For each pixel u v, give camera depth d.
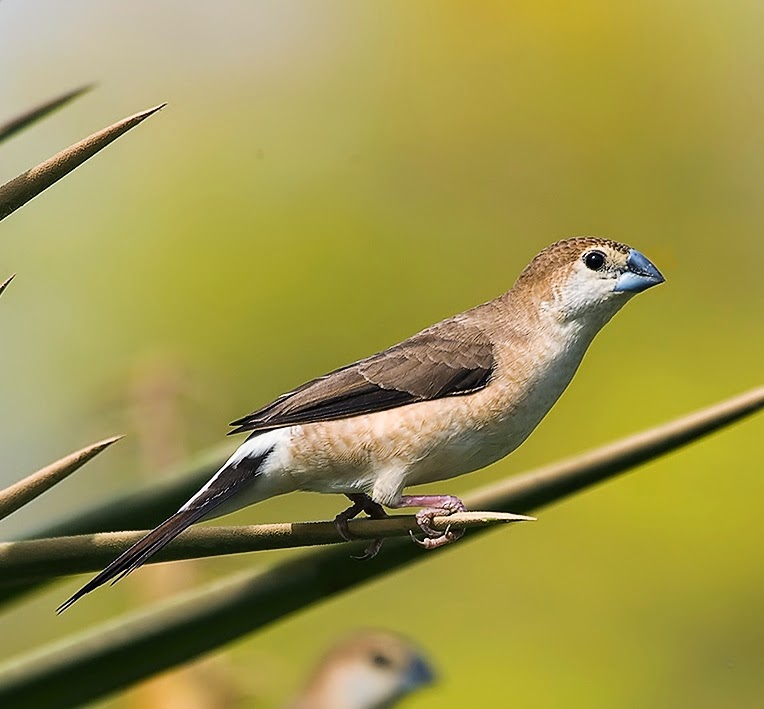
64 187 13.27
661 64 13.96
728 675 11.45
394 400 6.11
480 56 13.95
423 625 11.96
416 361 6.23
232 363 12.50
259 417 5.90
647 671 11.54
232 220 13.09
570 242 6.90
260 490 5.90
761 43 14.17
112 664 4.39
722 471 11.88
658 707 11.52
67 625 10.67
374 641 11.27
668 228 13.74
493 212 13.56
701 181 13.88
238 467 5.70
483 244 13.43
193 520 5.32
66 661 4.32
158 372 6.89
